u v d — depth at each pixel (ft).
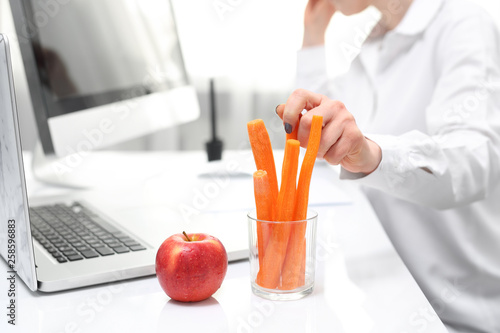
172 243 1.81
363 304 1.82
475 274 3.42
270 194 1.84
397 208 3.59
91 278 1.95
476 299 3.37
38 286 1.89
